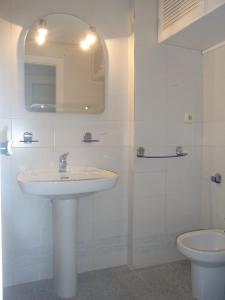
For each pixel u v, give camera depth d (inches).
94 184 60.6
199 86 89.7
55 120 77.1
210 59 86.4
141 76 81.8
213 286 66.9
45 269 78.2
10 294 70.8
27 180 60.2
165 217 87.4
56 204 68.3
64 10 77.2
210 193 87.6
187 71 87.7
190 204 90.8
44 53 75.7
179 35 76.1
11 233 74.3
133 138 82.1
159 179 85.8
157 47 83.3
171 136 86.6
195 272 68.2
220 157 83.3
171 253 89.2
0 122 71.9
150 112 83.4
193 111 89.2
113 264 85.7
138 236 84.3
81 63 79.6
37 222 76.7
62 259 68.8
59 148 77.7
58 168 77.2
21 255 75.6
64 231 68.2
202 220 91.7
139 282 76.7
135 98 81.4
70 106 78.7
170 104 86.0
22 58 73.2
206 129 89.0
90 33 80.1
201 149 91.0
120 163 84.8
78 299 68.6
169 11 77.2
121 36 83.6
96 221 83.0
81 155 80.1
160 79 84.2
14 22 72.3
